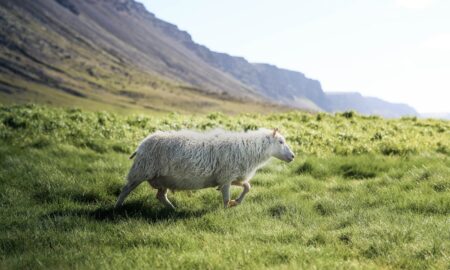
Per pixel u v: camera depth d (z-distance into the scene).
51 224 8.48
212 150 9.88
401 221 8.47
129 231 8.11
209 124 20.34
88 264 6.52
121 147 16.33
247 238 7.87
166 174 9.58
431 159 13.80
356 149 16.48
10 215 9.09
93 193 10.69
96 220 8.94
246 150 10.30
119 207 9.70
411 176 11.87
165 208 9.85
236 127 20.16
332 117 25.34
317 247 7.35
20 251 7.19
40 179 11.43
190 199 10.70
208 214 9.13
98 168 12.78
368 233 7.79
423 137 19.00
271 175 13.09
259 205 10.02
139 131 18.94
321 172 13.42
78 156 14.28
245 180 10.69
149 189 11.06
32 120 18.52
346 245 7.49
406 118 26.84
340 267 6.37
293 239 7.84
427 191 10.46
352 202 10.07
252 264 6.55
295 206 9.74
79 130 17.75
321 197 10.53
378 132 19.44
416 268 6.53
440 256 6.77
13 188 10.84
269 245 7.39
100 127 18.78
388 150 16.11
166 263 6.55
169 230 8.09
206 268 6.43
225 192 10.23
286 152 11.13
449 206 9.24
